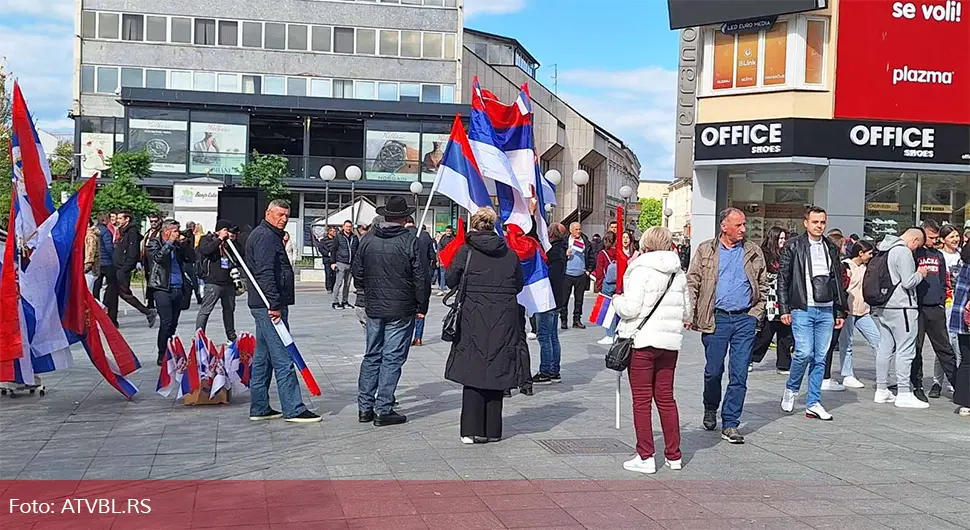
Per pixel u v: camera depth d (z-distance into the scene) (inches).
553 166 2273.6
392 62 2049.7
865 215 856.9
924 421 366.9
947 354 413.1
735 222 323.9
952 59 850.8
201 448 299.1
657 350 278.4
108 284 614.2
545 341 447.5
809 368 372.5
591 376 474.6
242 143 1836.9
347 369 480.1
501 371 309.1
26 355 361.1
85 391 404.2
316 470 273.0
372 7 2038.6
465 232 344.2
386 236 336.2
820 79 846.5
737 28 861.8
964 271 378.6
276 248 339.3
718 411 379.6
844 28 836.6
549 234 495.8
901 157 849.5
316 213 1895.9
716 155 885.2
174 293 483.5
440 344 598.5
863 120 844.6
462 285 313.4
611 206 2807.6
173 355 374.3
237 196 661.9
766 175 905.5
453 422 347.9
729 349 328.8
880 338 411.5
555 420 356.5
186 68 1975.9
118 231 627.5
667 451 282.5
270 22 2001.7
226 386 375.9
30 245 373.1
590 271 762.8
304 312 843.4
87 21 1947.6
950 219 871.7
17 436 313.6
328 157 1895.9
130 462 279.4
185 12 1971.0
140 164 1515.7
